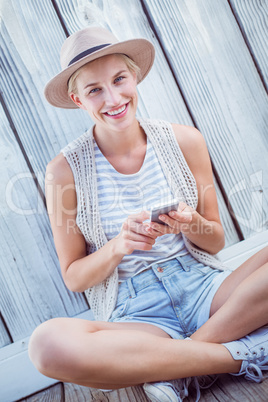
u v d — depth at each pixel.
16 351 1.55
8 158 1.56
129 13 1.60
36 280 1.59
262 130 1.73
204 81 1.68
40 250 1.60
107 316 1.27
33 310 1.59
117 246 1.22
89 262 1.29
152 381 1.01
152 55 1.38
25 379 1.54
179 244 1.35
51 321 1.03
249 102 1.71
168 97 1.66
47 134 1.57
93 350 0.96
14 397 1.53
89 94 1.22
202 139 1.42
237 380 1.10
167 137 1.38
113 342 0.98
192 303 1.24
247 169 1.72
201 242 1.35
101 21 1.58
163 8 1.63
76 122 1.59
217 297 1.24
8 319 1.57
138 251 1.31
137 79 1.47
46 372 0.99
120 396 1.24
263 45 1.71
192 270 1.30
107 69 1.20
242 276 1.21
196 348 1.03
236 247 1.70
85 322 1.07
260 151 1.72
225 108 1.70
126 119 1.24
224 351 1.05
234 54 1.69
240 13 1.68
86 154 1.36
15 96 1.55
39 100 1.56
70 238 1.36
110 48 1.17
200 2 1.66
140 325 1.18
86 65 1.20
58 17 1.55
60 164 1.37
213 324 1.10
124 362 0.97
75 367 0.96
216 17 1.67
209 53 1.68
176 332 1.20
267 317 1.07
